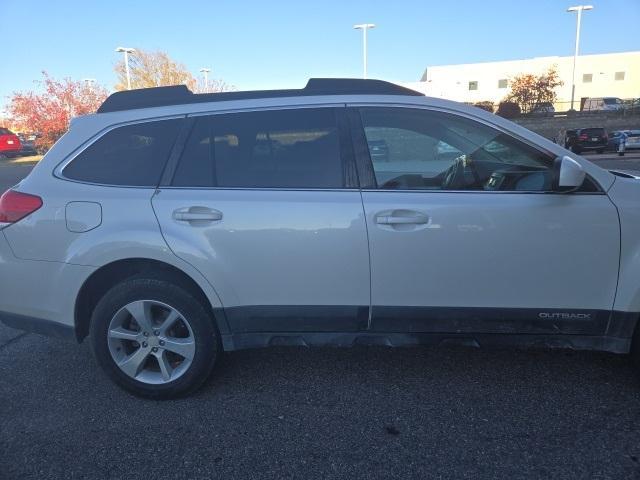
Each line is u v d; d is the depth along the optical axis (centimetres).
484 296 298
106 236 305
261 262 302
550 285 294
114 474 259
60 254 311
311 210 298
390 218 293
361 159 306
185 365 320
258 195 303
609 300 292
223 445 280
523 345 303
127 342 329
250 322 312
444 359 371
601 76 5488
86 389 343
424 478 251
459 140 308
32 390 343
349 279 301
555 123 3772
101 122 326
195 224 302
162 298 311
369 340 311
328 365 368
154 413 312
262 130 314
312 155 309
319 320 309
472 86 5625
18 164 2655
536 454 265
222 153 314
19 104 3195
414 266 297
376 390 332
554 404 309
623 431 281
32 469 264
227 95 326
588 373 345
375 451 271
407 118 310
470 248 293
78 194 312
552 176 287
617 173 350
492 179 303
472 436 281
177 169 313
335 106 315
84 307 327
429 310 302
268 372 360
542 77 4244
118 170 318
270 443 281
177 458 270
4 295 323
